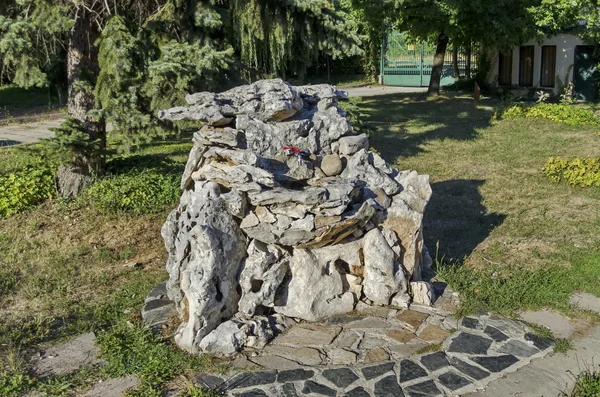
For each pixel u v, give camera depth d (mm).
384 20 21188
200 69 9117
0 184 9945
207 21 9625
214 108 5934
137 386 5035
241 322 5656
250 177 5625
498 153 13758
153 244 8602
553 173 11586
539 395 4855
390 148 14297
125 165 11367
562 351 5531
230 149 5848
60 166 10156
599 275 7219
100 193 9930
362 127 13250
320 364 5270
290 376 5082
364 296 6293
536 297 6609
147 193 10047
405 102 22016
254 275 5762
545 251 8055
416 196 6566
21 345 5773
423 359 5336
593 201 10141
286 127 6211
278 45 10508
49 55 10234
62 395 4930
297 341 5633
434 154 13828
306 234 5695
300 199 5551
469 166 12719
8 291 7062
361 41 10930
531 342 5641
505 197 10531
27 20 8672
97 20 9797
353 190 5973
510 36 19016
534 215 9531
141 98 9602
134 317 6297
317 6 10219
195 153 6055
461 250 8195
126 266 7840
